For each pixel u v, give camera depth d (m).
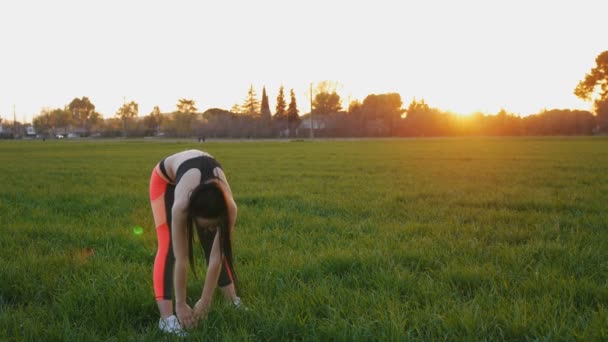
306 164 23.62
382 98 121.94
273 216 8.33
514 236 6.48
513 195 10.97
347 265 5.17
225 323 3.61
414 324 3.55
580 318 3.50
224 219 3.18
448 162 24.12
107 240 6.52
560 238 6.35
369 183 14.24
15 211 9.05
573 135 90.81
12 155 35.00
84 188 13.27
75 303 4.08
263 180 15.76
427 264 5.22
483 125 100.12
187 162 3.53
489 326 3.48
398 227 7.27
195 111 120.50
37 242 6.41
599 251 5.48
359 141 72.50
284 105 124.94
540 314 3.58
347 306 3.91
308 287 4.37
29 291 4.48
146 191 12.38
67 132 146.25
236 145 57.44
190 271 4.96
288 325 3.60
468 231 6.87
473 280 4.55
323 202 10.21
